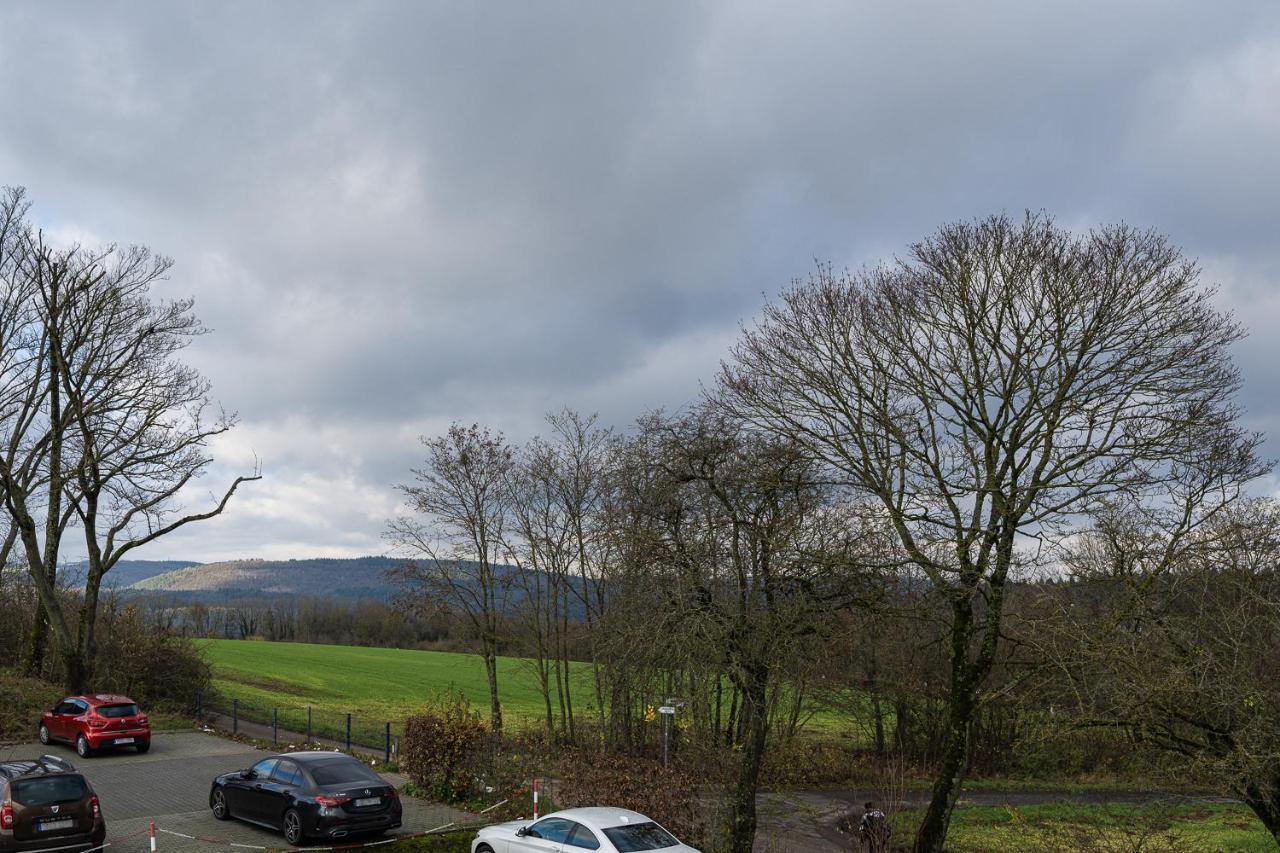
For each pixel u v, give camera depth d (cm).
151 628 4009
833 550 2172
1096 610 2227
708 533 2255
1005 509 2133
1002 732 3956
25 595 4628
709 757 2286
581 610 3778
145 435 3650
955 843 2642
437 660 8300
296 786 1870
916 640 2717
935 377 2331
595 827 1473
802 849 2559
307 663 7125
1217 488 2100
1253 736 1858
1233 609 1998
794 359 2452
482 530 3838
